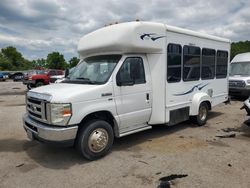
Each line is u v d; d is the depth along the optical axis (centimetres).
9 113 1017
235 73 1390
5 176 445
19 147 598
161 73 620
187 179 421
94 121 509
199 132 707
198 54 747
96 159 514
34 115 519
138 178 429
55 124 462
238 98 1388
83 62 630
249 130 725
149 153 544
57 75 2391
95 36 612
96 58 606
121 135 557
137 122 592
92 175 443
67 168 474
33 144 618
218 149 563
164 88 629
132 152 552
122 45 549
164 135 679
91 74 570
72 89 493
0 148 593
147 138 653
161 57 616
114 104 532
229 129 736
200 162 491
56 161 509
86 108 486
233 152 543
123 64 553
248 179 419
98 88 504
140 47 568
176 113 678
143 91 589
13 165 493
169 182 412
